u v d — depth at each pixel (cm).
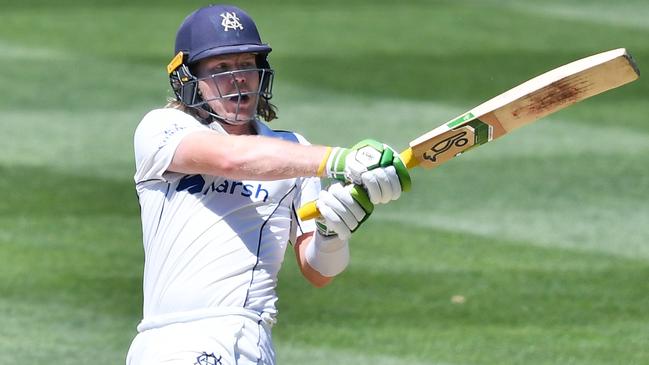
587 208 3200
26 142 3731
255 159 1312
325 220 1323
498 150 3712
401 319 2481
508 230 3030
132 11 5375
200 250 1367
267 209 1402
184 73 1414
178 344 1343
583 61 1323
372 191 1275
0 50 4728
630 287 2656
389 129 3872
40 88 4306
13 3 5497
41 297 2575
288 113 4034
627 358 2277
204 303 1356
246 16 1427
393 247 2902
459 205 3231
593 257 2845
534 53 4822
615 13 5509
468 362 2252
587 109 4175
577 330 2422
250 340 1357
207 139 1338
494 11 5475
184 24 1427
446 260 2823
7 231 2981
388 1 5622
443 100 4222
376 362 2245
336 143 3725
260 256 1386
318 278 1504
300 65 4606
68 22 5169
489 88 4375
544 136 3862
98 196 3269
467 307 2547
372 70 4569
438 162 1382
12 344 2314
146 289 1402
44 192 3281
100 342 2344
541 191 3338
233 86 1398
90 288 2634
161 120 1400
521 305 2556
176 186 1391
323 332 2408
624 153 3666
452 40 5003
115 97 4228
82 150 3669
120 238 2958
